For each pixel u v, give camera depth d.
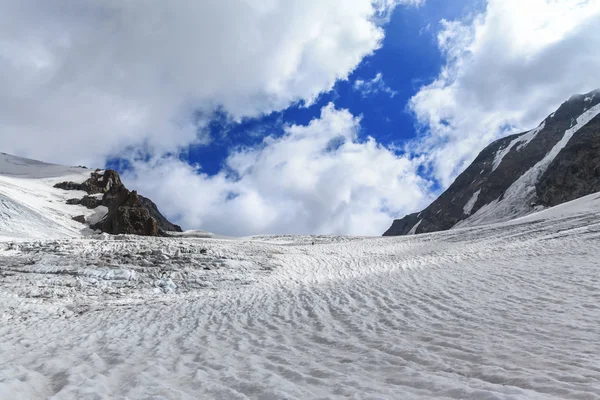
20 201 56.94
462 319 7.57
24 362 6.73
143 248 26.47
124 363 6.38
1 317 13.01
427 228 133.50
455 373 4.71
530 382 4.08
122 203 64.69
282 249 35.34
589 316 6.61
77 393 4.70
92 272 20.27
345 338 7.20
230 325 9.83
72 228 57.12
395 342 6.44
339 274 23.61
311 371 5.35
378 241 44.88
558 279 10.85
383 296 11.66
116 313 13.60
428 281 13.91
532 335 5.90
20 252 23.73
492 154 150.50
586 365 4.39
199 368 5.91
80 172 107.94
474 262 19.30
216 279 21.58
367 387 4.43
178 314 12.53
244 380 5.03
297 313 10.62
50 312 14.10
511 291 10.00
